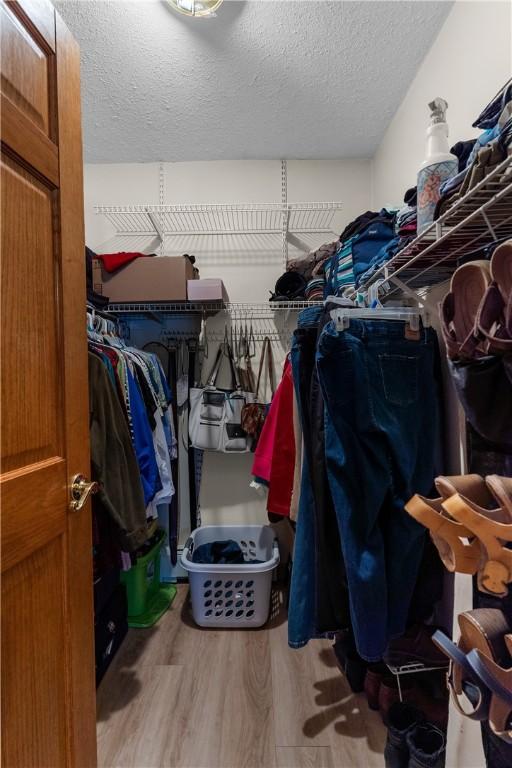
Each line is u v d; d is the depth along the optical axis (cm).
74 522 87
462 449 96
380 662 131
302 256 215
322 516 99
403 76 154
